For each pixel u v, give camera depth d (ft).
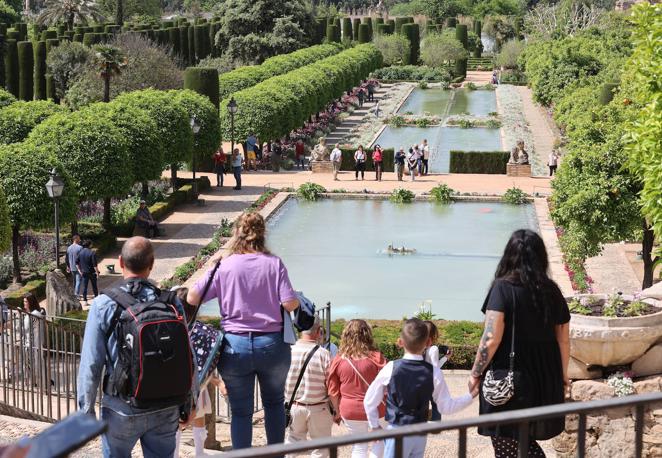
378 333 59.62
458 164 146.10
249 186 134.00
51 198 88.74
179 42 275.80
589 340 25.18
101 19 300.20
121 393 18.13
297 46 282.56
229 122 153.48
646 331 25.09
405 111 234.79
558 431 18.65
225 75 204.95
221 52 302.66
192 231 107.96
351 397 25.16
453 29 392.47
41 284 82.69
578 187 81.41
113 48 158.61
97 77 186.50
